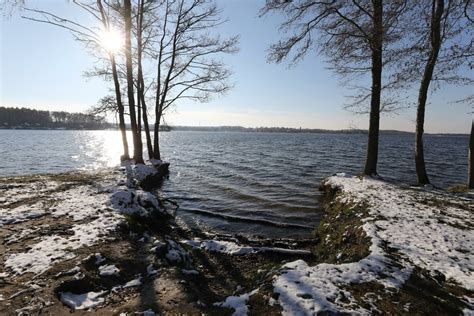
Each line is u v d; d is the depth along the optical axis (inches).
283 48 493.7
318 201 493.7
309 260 263.7
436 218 279.9
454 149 2183.8
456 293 158.2
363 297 151.7
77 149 1636.3
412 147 2287.2
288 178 738.8
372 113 514.0
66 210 300.5
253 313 140.6
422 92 454.6
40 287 161.5
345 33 446.3
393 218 276.8
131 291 168.4
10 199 339.3
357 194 373.1
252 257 265.1
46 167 920.9
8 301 148.7
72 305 150.7
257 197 534.3
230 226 372.8
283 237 332.5
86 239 228.5
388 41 397.7
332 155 1434.5
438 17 382.6
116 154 1411.2
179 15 729.6
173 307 150.3
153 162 765.3
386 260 192.2
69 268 181.8
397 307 144.5
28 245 216.1
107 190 402.3
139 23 660.1
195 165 1020.5
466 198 366.3
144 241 247.0
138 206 335.0
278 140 3464.6
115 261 200.1
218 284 219.1
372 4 445.7
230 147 2080.5
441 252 206.2
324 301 145.3
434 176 828.6
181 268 223.0
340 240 265.0
